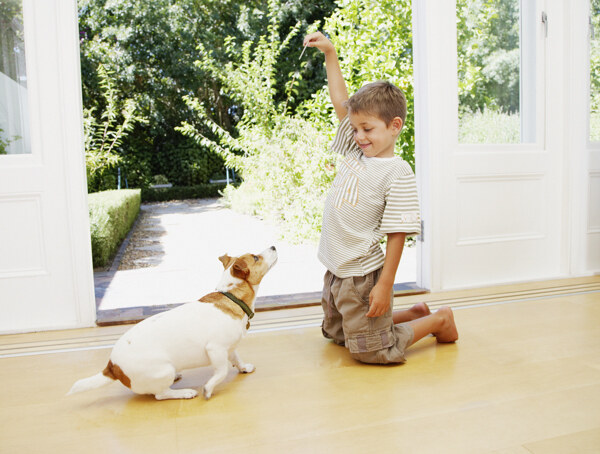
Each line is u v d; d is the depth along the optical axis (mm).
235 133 12375
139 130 11914
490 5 2943
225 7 11508
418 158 2951
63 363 1985
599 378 1708
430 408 1514
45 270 2418
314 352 2039
